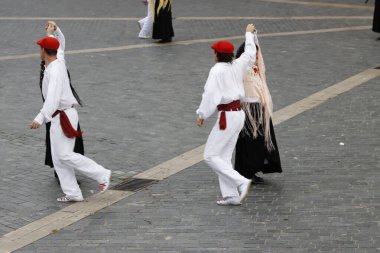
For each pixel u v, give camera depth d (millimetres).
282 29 40438
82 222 16359
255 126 17609
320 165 19688
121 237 15516
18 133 22969
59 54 17844
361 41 36906
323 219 16141
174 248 14891
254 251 14625
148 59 33469
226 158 17047
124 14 45656
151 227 16016
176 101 26578
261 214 16547
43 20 43531
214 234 15539
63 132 17000
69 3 49750
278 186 18266
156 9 37094
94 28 41156
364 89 27703
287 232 15516
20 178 19172
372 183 18250
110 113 25094
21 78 30109
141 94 27516
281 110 25062
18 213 16906
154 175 19328
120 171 19656
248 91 17562
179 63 32625
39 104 26375
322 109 25125
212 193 17984
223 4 49062
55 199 17766
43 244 15242
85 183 18891
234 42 37219
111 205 17344
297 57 33406
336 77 29609
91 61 33062
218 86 16344
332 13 45344
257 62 17688
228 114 16641
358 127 23016
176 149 21422
